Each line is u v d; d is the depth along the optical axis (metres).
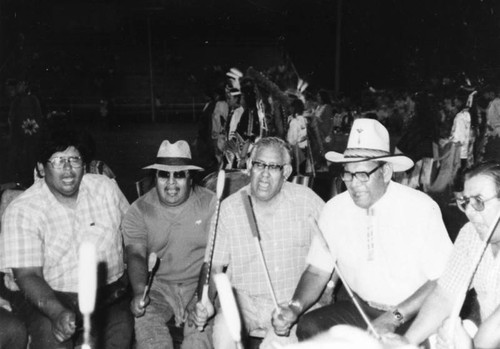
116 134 19.03
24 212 3.32
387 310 3.21
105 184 3.66
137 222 3.73
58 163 3.31
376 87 24.58
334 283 3.61
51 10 28.14
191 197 3.75
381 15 24.42
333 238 3.27
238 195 3.54
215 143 10.91
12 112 9.53
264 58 30.69
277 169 3.35
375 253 3.15
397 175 8.30
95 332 3.36
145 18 31.33
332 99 18.50
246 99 6.64
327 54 27.33
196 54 30.73
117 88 27.66
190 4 31.73
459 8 21.08
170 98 27.42
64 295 3.43
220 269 3.48
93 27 29.42
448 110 10.80
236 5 31.78
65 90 26.88
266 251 3.47
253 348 3.63
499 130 10.28
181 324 3.66
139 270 3.65
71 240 3.45
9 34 23.98
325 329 3.10
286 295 3.53
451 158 8.30
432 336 2.91
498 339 2.56
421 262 3.11
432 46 22.39
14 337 3.02
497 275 2.69
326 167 10.21
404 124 16.94
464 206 2.65
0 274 3.72
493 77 18.89
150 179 4.31
